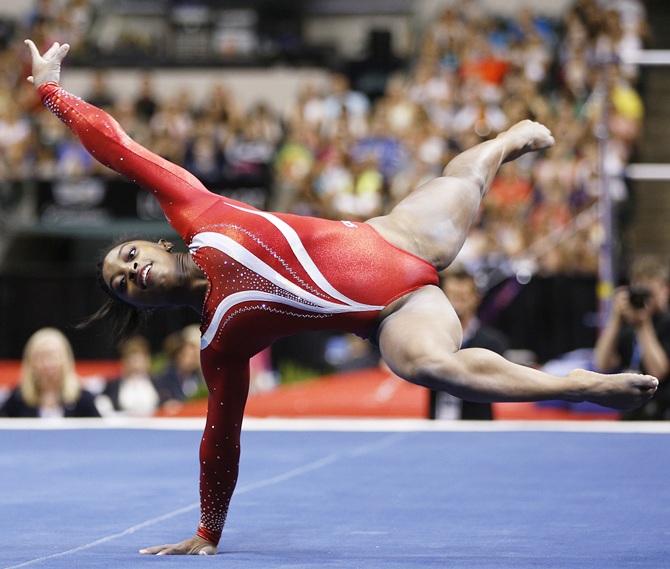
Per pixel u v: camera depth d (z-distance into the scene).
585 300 20.08
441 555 6.46
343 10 38.09
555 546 6.77
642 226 28.38
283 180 28.41
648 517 7.89
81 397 15.30
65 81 34.75
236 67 34.97
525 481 9.72
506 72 30.05
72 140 28.98
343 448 12.01
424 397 18.45
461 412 15.02
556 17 33.97
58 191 26.84
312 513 8.19
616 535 7.16
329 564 6.14
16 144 29.86
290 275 6.54
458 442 12.47
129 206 26.52
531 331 20.25
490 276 20.42
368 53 34.72
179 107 30.88
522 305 20.28
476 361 5.80
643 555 6.42
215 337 6.72
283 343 21.97
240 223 6.72
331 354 22.08
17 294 22.48
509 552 6.56
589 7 30.80
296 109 30.77
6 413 15.08
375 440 12.70
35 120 30.56
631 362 14.52
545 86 30.06
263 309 6.56
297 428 13.95
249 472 10.31
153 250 6.91
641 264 14.91
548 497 8.87
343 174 27.02
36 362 14.93
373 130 28.23
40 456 11.43
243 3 38.50
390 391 19.19
